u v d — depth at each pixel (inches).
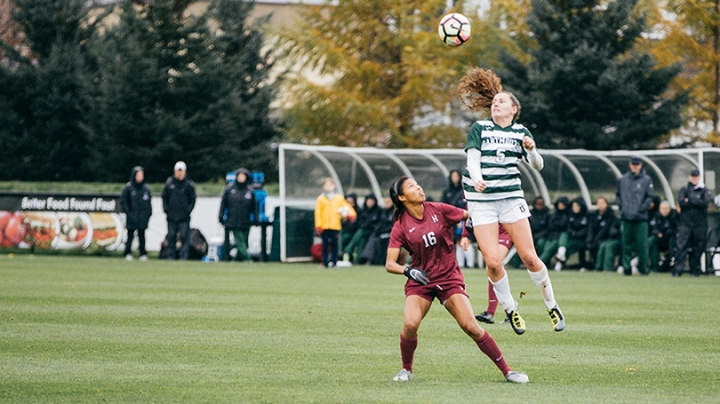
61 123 2598.4
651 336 654.5
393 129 2404.0
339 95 2380.7
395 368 512.7
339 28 2497.5
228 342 607.8
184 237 1601.9
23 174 2600.9
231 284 1085.8
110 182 2506.2
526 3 2342.5
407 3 2447.1
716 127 2191.2
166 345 592.1
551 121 2039.9
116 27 2731.3
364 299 915.4
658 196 1451.8
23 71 2596.0
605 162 1614.2
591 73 2005.4
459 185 1498.5
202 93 2549.2
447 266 462.9
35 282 1065.5
